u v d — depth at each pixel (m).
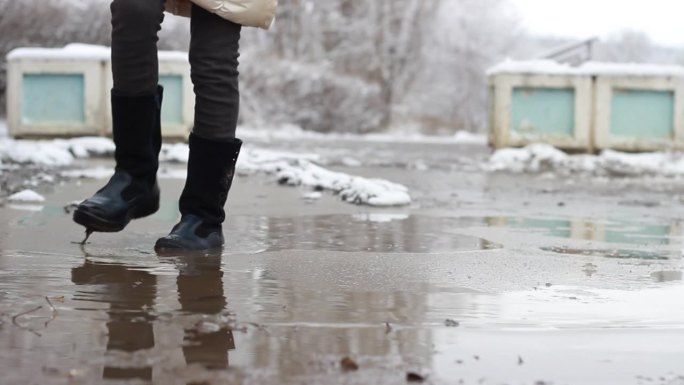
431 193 6.78
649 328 2.35
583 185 8.08
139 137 3.46
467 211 5.47
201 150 3.50
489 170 10.05
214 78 3.46
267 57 31.64
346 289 2.78
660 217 5.37
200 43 3.46
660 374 1.94
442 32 35.56
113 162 8.98
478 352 2.08
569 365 1.99
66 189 5.93
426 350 2.08
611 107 11.91
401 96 33.78
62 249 3.41
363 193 5.67
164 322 2.27
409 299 2.65
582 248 3.90
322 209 5.25
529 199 6.49
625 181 8.70
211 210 3.55
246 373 1.86
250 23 3.49
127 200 3.46
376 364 1.95
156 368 1.88
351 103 30.05
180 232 3.47
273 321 2.32
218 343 2.09
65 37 23.03
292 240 3.88
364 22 33.97
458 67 35.53
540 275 3.14
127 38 3.37
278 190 6.41
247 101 29.08
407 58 33.94
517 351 2.10
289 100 29.58
